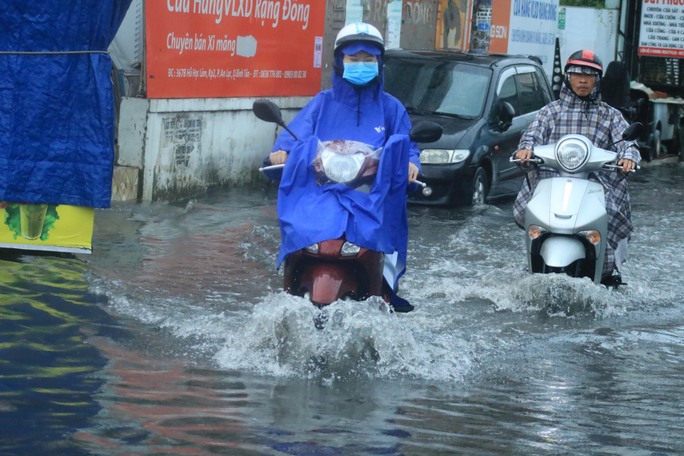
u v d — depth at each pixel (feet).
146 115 48.24
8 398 21.70
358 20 69.46
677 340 30.91
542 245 34.96
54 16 35.37
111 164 36.04
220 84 53.72
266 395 22.98
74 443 19.31
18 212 36.04
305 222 25.44
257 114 27.04
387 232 26.48
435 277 38.09
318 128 27.04
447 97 58.08
